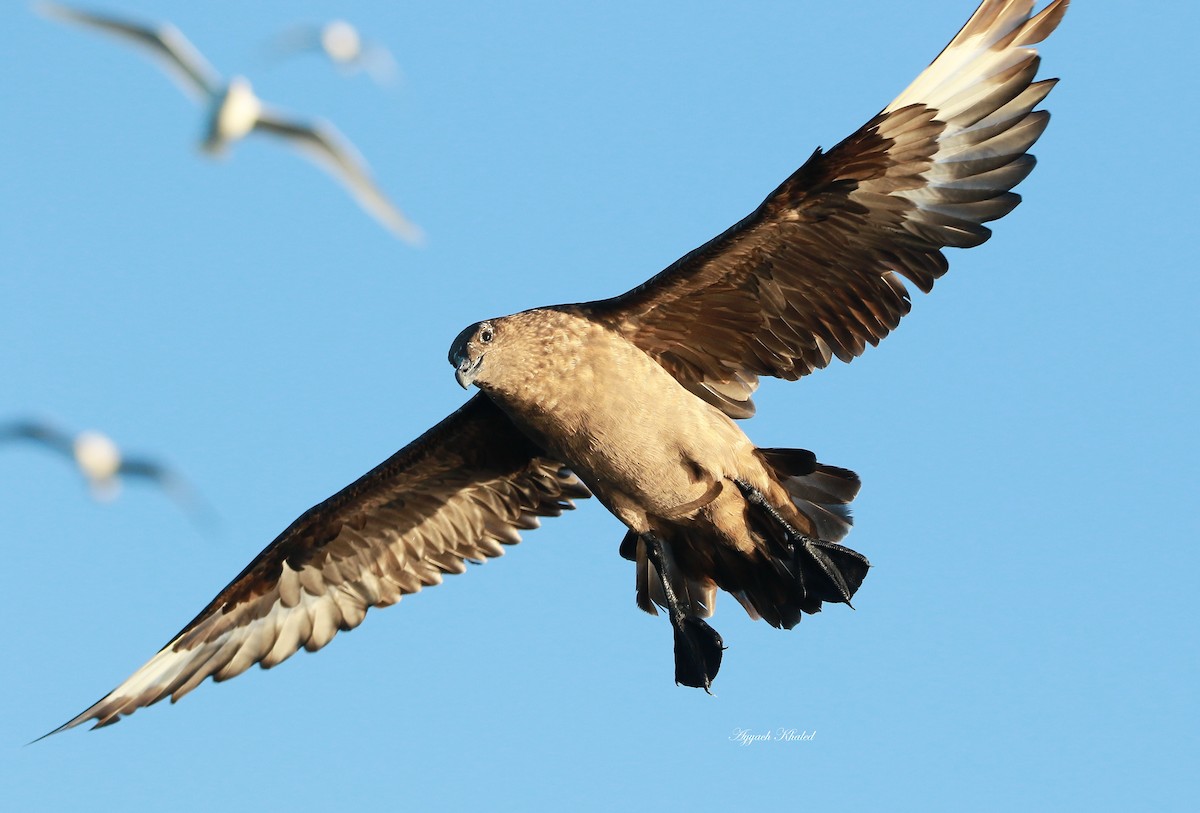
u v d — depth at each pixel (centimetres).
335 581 1495
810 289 1252
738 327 1278
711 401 1312
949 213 1201
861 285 1247
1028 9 1185
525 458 1450
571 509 1480
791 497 1304
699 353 1299
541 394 1256
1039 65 1177
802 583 1266
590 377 1247
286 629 1485
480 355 1255
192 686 1452
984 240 1200
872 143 1165
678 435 1248
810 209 1198
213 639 1473
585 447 1272
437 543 1495
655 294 1252
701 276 1238
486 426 1419
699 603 1351
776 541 1291
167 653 1457
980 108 1173
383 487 1452
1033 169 1177
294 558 1477
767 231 1209
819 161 1166
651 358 1280
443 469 1453
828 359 1278
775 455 1284
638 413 1246
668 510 1289
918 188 1195
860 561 1267
